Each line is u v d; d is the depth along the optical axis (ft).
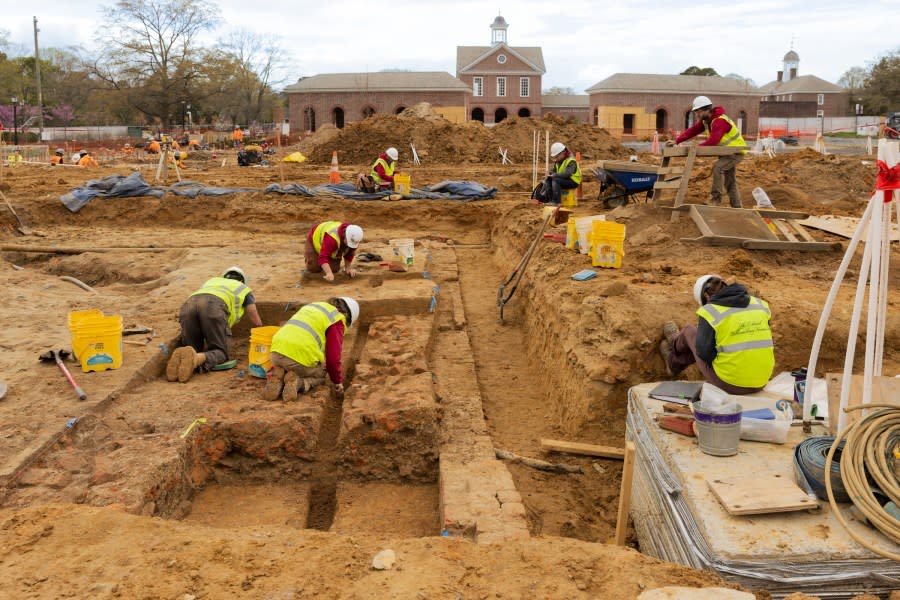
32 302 31.45
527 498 18.60
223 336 24.53
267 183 66.80
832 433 15.26
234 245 44.42
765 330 18.58
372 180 56.54
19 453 17.34
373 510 18.67
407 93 199.62
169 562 12.44
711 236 31.55
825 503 13.37
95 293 34.14
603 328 22.98
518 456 20.44
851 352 14.70
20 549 12.89
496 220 51.78
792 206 42.80
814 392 17.97
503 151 92.22
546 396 25.46
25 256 43.04
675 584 11.68
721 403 15.08
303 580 11.91
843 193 51.37
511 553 12.60
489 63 210.79
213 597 11.47
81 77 218.38
